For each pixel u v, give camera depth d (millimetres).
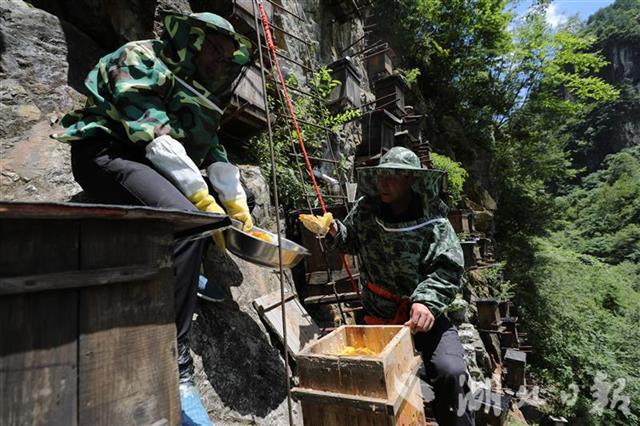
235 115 3367
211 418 1774
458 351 2027
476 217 11336
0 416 607
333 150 5875
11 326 637
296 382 2365
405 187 2191
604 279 14992
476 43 13562
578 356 10000
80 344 730
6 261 637
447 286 1983
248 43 1730
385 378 1171
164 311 922
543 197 15797
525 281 12109
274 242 2057
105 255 788
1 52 2455
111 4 3084
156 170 1524
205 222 1003
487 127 15297
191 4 3908
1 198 1999
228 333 2182
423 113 11594
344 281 3510
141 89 1491
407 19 12281
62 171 2246
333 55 8039
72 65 2791
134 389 815
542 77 16125
